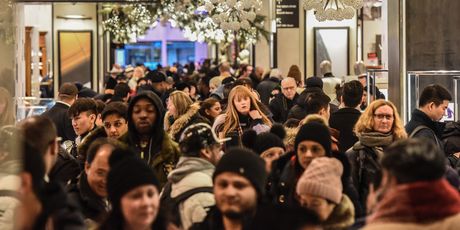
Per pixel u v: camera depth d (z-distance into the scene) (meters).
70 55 30.53
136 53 53.78
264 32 23.20
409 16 14.37
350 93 10.50
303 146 6.88
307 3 12.39
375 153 8.21
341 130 10.34
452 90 13.77
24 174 5.27
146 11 23.38
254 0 14.41
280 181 6.95
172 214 6.49
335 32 25.41
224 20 14.67
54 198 5.27
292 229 4.73
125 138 8.24
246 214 5.69
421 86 14.06
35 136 5.73
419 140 5.25
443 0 14.29
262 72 22.33
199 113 11.19
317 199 5.87
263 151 7.53
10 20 5.77
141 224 5.45
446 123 9.81
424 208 4.90
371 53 25.59
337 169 5.98
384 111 8.32
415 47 14.37
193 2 21.44
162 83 18.12
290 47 25.34
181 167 6.92
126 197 5.42
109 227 5.49
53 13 30.25
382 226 4.94
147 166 5.52
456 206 4.93
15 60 5.87
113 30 25.38
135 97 8.12
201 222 6.32
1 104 5.76
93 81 30.64
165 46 53.66
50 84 29.41
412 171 4.92
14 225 5.21
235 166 5.75
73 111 10.30
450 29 14.30
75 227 5.22
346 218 5.99
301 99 12.47
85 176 6.81
